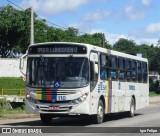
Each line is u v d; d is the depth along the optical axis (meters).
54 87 18.45
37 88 18.67
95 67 19.17
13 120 23.09
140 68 27.31
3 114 27.86
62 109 18.31
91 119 21.75
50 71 18.66
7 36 78.38
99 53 19.98
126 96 24.42
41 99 18.56
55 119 23.81
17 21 77.06
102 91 20.27
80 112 18.30
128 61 24.78
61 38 81.69
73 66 18.53
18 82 64.38
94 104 19.22
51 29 80.94
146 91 28.73
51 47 18.81
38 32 77.81
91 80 18.72
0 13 78.31
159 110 34.25
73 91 18.30
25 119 24.00
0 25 77.31
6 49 80.81
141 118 24.56
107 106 21.11
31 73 18.98
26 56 19.19
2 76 66.94
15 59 67.44
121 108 23.52
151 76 101.62
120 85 23.25
